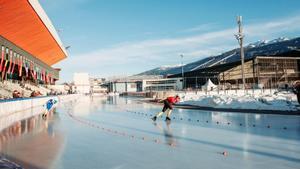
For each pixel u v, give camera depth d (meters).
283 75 97.50
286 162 6.66
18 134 11.70
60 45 65.06
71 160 7.08
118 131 12.52
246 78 100.25
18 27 38.91
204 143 9.30
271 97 25.47
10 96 37.00
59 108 30.78
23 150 8.34
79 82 121.31
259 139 9.91
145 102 42.25
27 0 32.53
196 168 6.24
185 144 9.18
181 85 127.25
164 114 21.50
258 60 96.00
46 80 76.12
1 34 37.00
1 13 32.69
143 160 7.03
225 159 7.02
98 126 14.48
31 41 48.16
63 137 10.87
